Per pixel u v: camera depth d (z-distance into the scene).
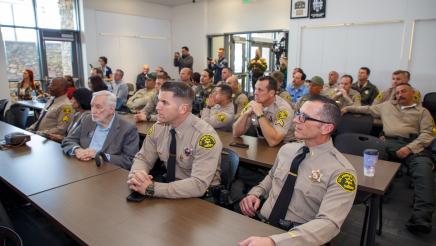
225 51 8.98
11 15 7.11
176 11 9.80
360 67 6.01
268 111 2.69
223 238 1.14
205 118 3.37
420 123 3.21
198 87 4.89
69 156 2.14
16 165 1.94
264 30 8.03
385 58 5.73
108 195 1.50
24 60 7.46
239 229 1.21
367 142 2.40
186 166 1.72
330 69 6.36
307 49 6.57
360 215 2.79
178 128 1.73
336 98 4.74
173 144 1.74
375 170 1.95
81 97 2.76
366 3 5.77
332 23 6.18
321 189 1.35
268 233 1.18
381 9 5.64
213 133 1.71
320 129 1.37
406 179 3.61
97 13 8.25
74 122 2.83
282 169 1.54
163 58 9.98
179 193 1.48
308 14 6.41
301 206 1.40
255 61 6.96
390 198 3.13
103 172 1.82
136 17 9.08
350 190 1.27
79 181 1.68
